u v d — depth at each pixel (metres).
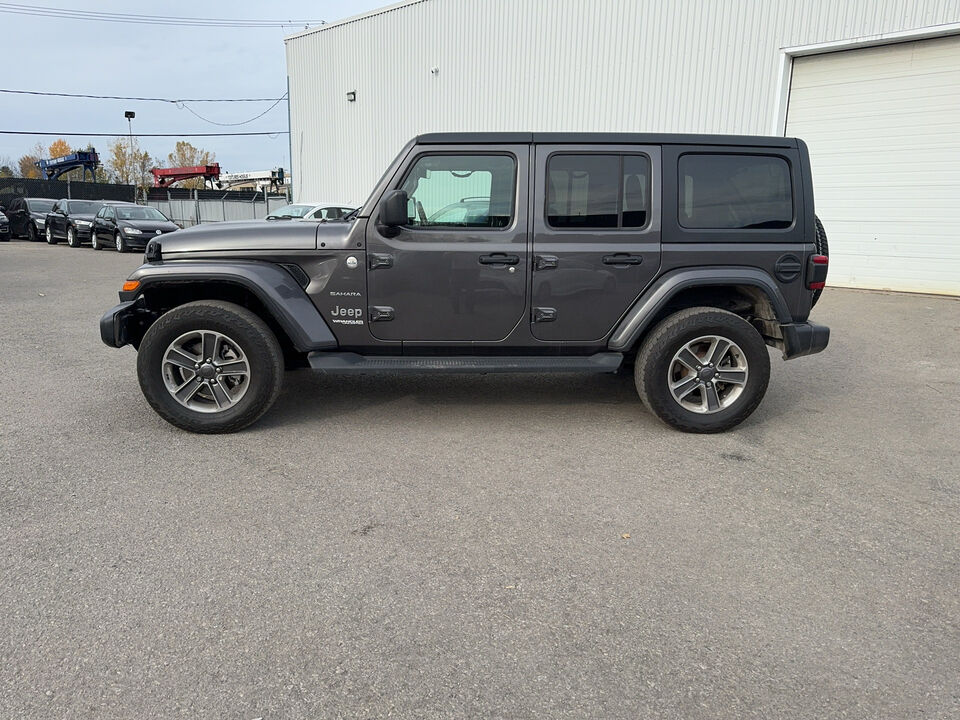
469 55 17.70
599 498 3.71
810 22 11.80
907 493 3.85
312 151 22.92
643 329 4.66
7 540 3.14
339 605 2.68
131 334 4.64
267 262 4.57
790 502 3.71
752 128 12.86
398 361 4.68
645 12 14.10
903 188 11.33
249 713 2.11
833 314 9.73
